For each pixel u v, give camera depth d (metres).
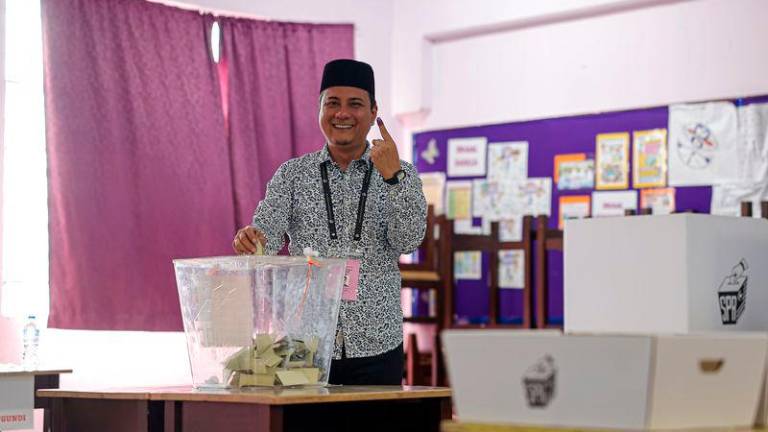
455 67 6.13
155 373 5.49
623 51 5.53
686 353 1.48
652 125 5.43
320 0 6.01
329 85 2.98
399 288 3.01
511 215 5.88
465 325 5.56
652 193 5.41
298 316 2.50
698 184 5.27
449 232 5.56
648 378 1.45
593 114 5.63
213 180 5.57
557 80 5.74
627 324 1.96
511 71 5.92
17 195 5.11
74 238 5.08
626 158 5.51
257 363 2.46
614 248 1.99
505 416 1.53
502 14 5.86
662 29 5.40
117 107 5.27
